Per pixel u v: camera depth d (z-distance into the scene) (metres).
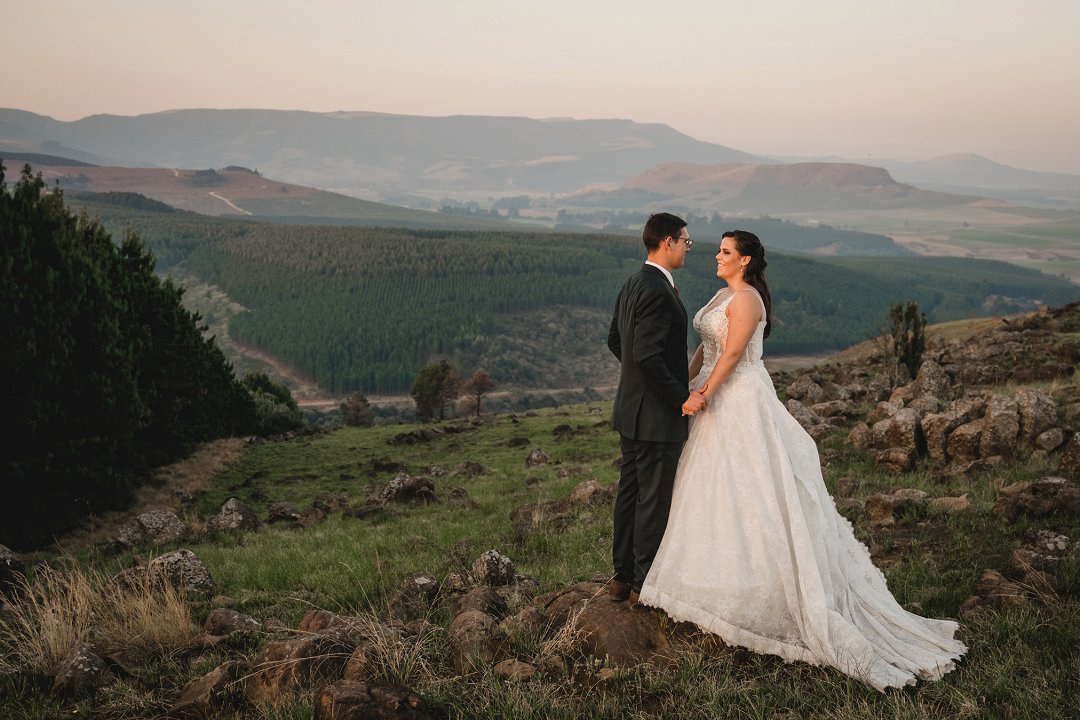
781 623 4.54
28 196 19.62
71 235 24.05
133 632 5.95
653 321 4.68
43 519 17.06
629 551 5.23
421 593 7.16
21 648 5.44
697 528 4.79
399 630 5.31
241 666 4.85
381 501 17.67
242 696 4.56
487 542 11.11
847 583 4.80
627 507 5.20
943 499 8.57
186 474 24.86
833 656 4.30
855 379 24.50
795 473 4.82
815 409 17.33
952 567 6.43
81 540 16.70
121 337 21.30
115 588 6.93
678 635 4.80
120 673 5.17
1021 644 4.66
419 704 3.96
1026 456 10.46
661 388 4.70
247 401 38.34
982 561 6.43
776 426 4.87
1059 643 4.69
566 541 10.33
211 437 32.72
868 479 11.12
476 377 97.62
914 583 6.07
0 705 4.62
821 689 4.21
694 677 4.41
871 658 4.32
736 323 4.85
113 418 20.36
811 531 4.68
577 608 5.25
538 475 19.28
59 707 4.61
